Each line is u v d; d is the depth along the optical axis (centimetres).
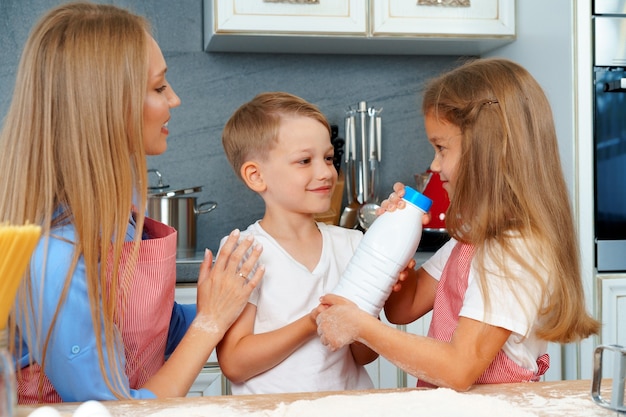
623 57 218
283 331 121
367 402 88
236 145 139
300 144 131
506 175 112
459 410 85
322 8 232
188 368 109
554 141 118
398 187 118
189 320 137
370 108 256
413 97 273
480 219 112
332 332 109
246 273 116
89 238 98
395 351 104
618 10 218
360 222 244
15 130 102
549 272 107
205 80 260
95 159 100
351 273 113
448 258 129
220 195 262
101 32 103
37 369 106
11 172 101
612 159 220
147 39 109
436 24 239
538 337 111
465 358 102
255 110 136
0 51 248
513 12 243
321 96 268
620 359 78
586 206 219
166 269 108
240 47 252
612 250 221
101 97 101
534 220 110
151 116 110
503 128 113
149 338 110
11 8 248
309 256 134
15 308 96
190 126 260
